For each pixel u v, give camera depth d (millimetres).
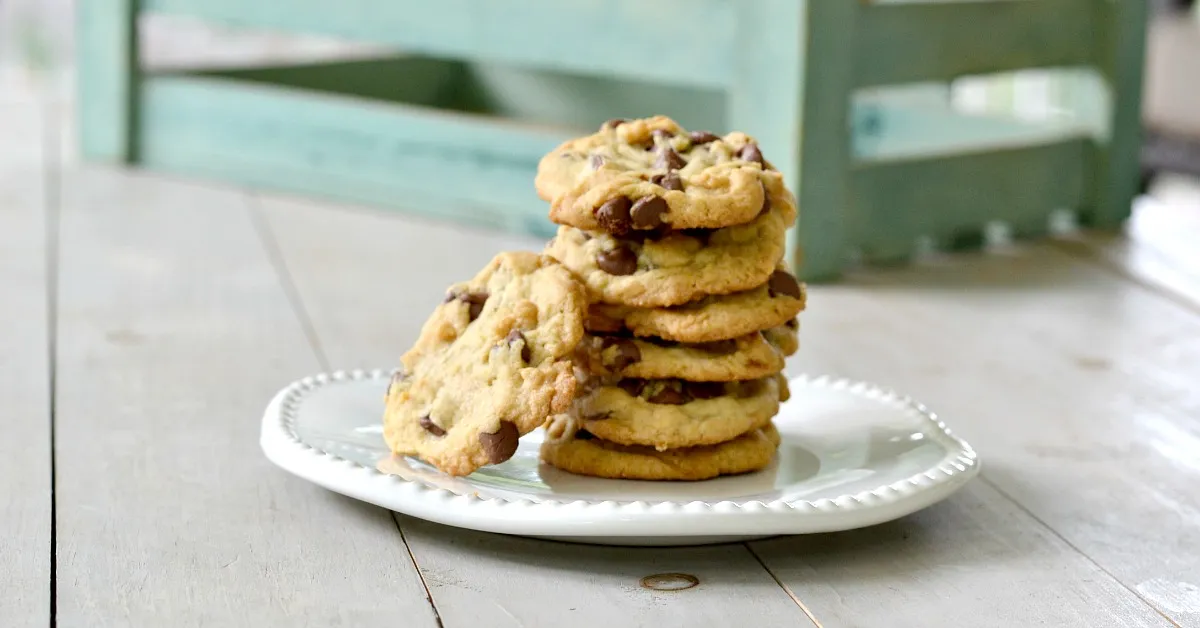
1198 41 2002
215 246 1241
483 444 808
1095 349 1064
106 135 1580
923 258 1263
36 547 800
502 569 789
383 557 796
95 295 1118
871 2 1195
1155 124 2033
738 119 1207
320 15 1451
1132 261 1259
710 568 792
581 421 837
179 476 860
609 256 833
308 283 1161
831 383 925
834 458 847
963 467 822
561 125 1761
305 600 768
